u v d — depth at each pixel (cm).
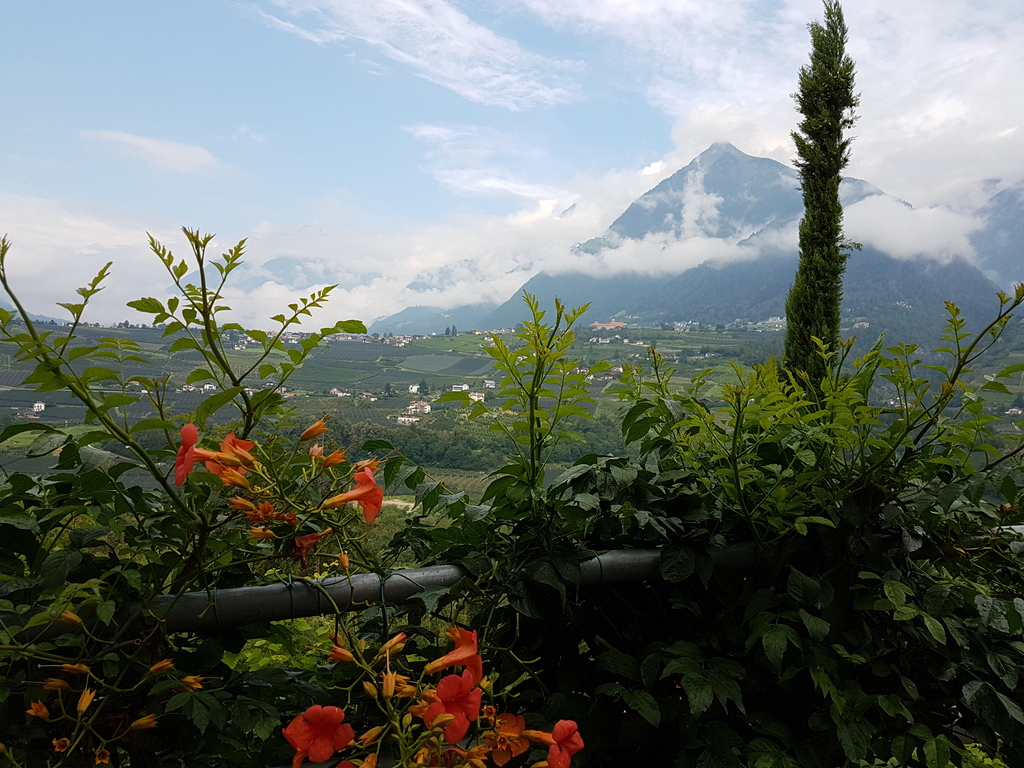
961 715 164
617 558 141
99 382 103
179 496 110
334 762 115
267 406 114
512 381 133
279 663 162
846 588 158
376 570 122
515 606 129
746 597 149
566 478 134
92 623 104
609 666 133
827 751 146
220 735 112
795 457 151
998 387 144
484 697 121
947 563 172
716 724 138
